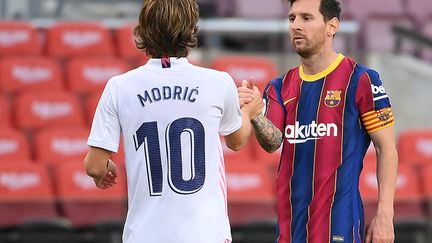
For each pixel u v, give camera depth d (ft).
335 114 57.16
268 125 55.52
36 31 130.93
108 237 103.09
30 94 117.80
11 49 129.59
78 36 130.41
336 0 57.77
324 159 57.11
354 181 57.06
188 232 47.88
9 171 104.88
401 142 118.52
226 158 113.50
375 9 145.28
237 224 105.81
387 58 131.95
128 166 49.29
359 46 138.41
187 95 49.01
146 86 49.19
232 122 50.47
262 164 109.40
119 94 49.24
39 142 111.24
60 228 102.68
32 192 104.94
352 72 57.52
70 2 138.62
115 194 105.29
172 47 49.60
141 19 49.47
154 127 48.67
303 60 58.13
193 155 48.55
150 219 48.24
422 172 112.57
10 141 110.52
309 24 57.11
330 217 56.75
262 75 123.24
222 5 139.54
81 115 118.93
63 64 129.39
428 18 146.72
